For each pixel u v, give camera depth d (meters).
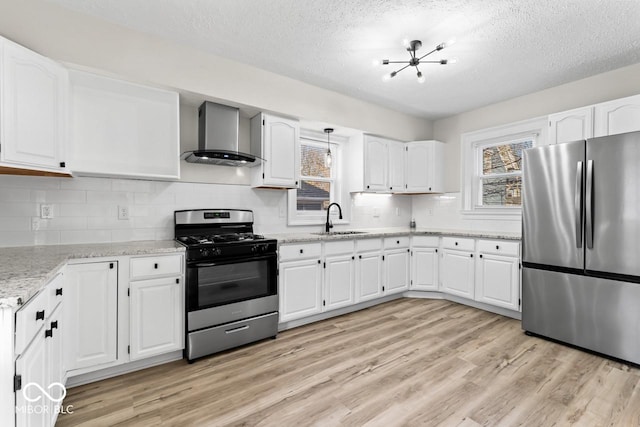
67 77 1.97
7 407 0.95
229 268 2.39
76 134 2.04
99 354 1.90
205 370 2.09
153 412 1.64
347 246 3.21
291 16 2.06
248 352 2.37
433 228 4.32
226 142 2.71
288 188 3.26
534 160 2.66
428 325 2.93
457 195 4.11
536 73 2.90
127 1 1.91
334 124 3.35
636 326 2.13
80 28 2.02
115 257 1.94
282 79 2.94
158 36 2.29
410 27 2.18
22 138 1.66
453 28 2.18
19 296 0.96
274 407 1.69
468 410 1.67
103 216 2.38
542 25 2.13
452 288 3.60
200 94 2.49
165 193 2.66
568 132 2.81
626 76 2.75
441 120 4.32
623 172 2.17
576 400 1.75
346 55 2.57
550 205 2.55
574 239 2.41
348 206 3.95
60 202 2.22
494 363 2.19
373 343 2.53
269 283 2.61
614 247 2.21
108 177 2.36
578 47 2.43
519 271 2.98
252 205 3.14
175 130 2.41
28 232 2.11
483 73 2.89
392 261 3.64
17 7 1.84
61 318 1.63
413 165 4.11
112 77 2.16
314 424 1.56
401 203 4.54
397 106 3.82
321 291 3.01
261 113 2.88
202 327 2.25
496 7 1.95
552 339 2.58
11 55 1.60
